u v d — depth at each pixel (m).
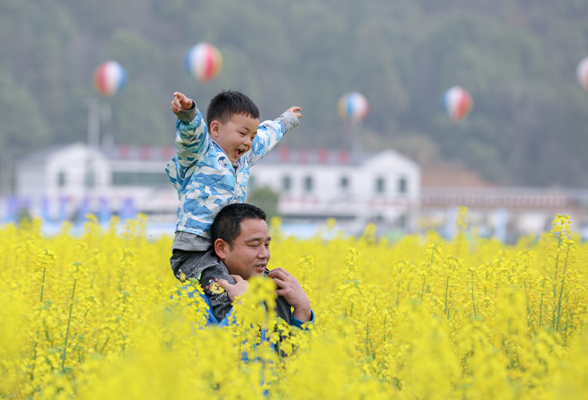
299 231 121.44
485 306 16.23
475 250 34.84
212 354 10.98
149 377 10.39
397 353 13.28
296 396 11.10
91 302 15.26
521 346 13.53
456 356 13.86
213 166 15.85
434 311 17.16
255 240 15.52
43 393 11.41
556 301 17.34
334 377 10.73
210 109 16.52
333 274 26.66
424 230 180.75
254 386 10.78
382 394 10.41
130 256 20.39
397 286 19.61
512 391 10.43
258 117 16.44
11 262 23.42
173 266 16.09
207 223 15.79
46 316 13.39
